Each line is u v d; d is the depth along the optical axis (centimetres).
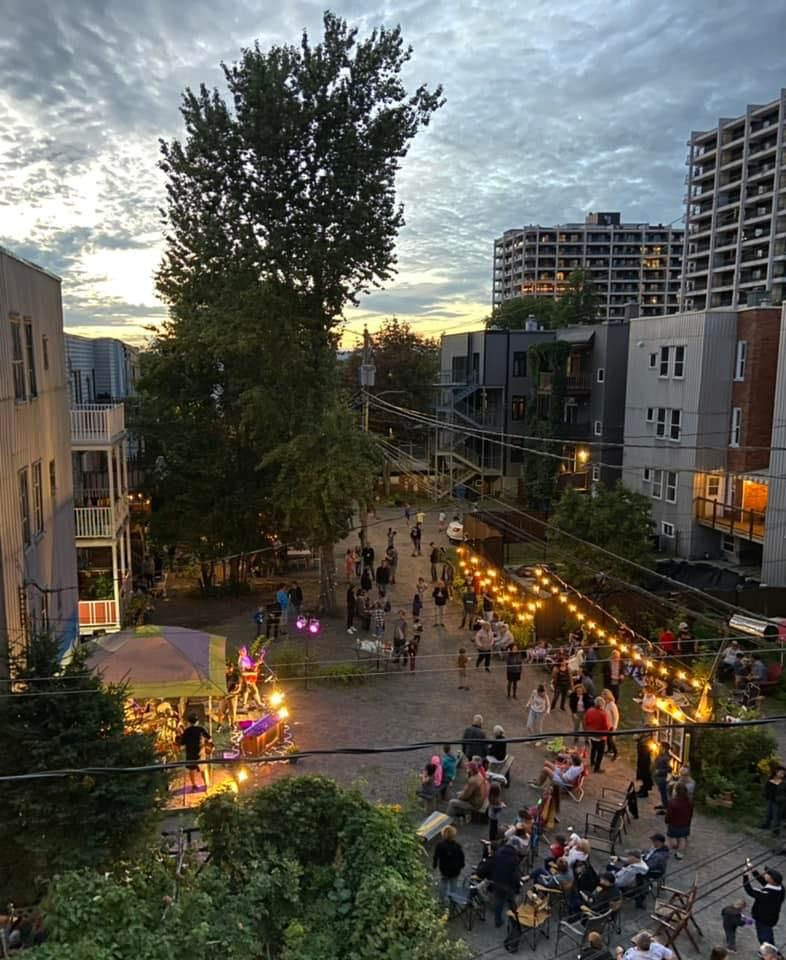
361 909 819
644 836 1337
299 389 2881
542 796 1421
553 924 1100
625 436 3712
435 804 1415
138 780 970
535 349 4588
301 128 2533
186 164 2594
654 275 15212
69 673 1038
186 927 729
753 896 1052
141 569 3169
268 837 923
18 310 1520
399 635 2211
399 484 4978
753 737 1516
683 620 2223
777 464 2695
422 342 5925
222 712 1747
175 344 2934
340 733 1769
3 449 1366
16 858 953
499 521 3366
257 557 3100
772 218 9012
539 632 2323
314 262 2628
